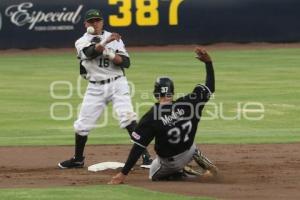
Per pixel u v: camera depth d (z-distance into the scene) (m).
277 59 72.56
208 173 25.20
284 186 23.44
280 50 79.50
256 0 82.81
